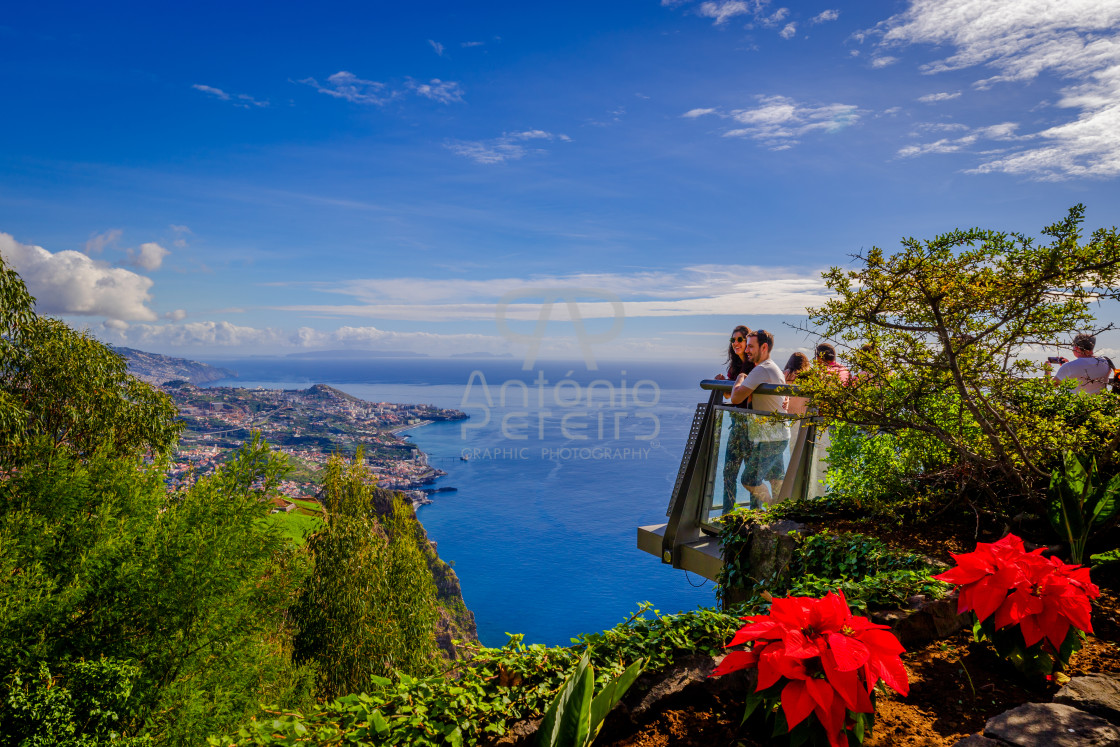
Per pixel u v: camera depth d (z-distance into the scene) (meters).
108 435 11.06
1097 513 3.03
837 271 3.77
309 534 11.97
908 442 4.24
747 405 5.59
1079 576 2.24
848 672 1.62
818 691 1.62
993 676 2.33
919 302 3.60
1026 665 2.21
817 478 5.23
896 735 1.98
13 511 5.70
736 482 5.62
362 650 11.24
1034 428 3.68
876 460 4.38
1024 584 2.18
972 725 2.03
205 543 5.70
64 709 4.48
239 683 6.00
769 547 4.20
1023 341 3.48
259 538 6.11
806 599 1.85
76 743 4.43
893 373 4.04
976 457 3.72
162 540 5.82
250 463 6.29
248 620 6.09
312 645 11.15
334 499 13.02
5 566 4.96
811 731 1.73
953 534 3.93
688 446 6.02
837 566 3.54
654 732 2.02
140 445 12.36
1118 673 2.28
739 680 2.18
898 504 4.12
